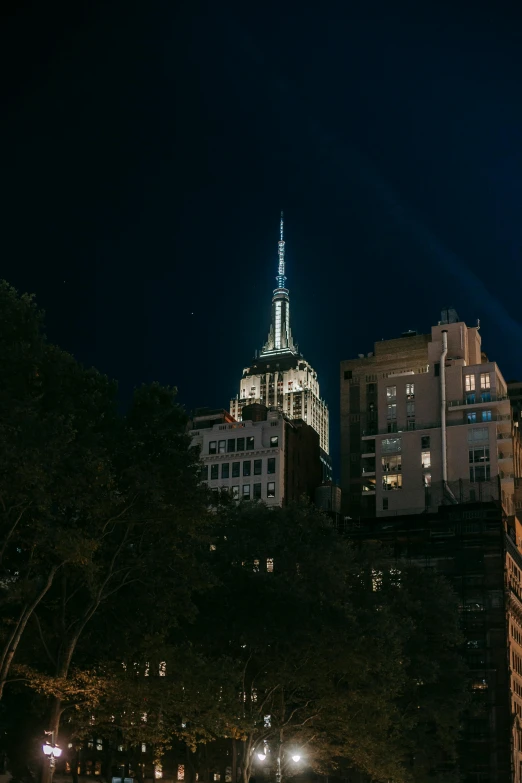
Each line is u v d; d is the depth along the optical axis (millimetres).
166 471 56719
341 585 72000
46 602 58469
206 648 68250
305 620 67375
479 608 126312
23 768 66188
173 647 56969
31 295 54094
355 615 71188
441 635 89875
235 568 69875
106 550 57094
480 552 129875
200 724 57375
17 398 51438
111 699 56469
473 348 180125
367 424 187375
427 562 132375
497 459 157625
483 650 123312
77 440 53656
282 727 71188
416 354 189750
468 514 135250
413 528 136500
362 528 140750
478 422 161750
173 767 110062
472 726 118812
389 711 72938
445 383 167500
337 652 67875
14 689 59750
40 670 59656
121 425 59406
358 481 183125
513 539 147625
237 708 57719
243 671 66375
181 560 58375
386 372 190375
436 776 88125
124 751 101812
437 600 90375
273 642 68438
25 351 51844
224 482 163250
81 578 55969
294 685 71562
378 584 87000
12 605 57406
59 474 50125
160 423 58969
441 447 161125
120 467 56875
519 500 168625
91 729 61188
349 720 70625
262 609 68000
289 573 72312
